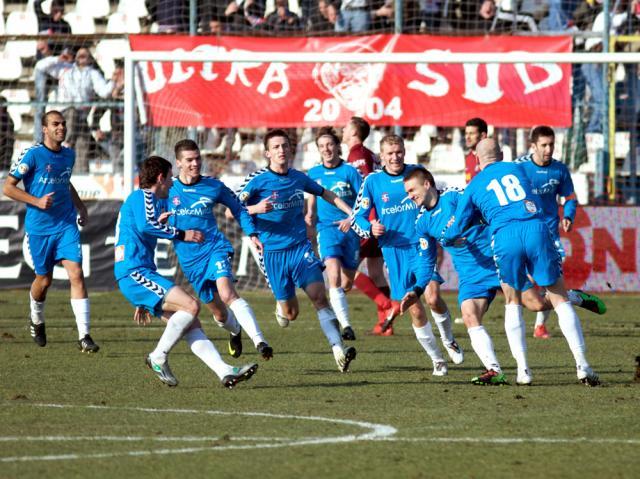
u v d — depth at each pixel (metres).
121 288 30.56
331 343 33.81
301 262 35.69
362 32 68.19
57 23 76.81
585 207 62.16
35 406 27.17
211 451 21.50
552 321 53.00
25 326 49.16
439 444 22.16
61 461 20.59
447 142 73.31
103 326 49.44
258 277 64.81
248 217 35.03
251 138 71.00
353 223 36.44
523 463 20.41
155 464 20.33
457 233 30.33
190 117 66.69
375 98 66.44
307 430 23.73
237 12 70.19
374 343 43.47
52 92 74.25
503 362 36.97
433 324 50.66
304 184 36.53
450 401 27.95
